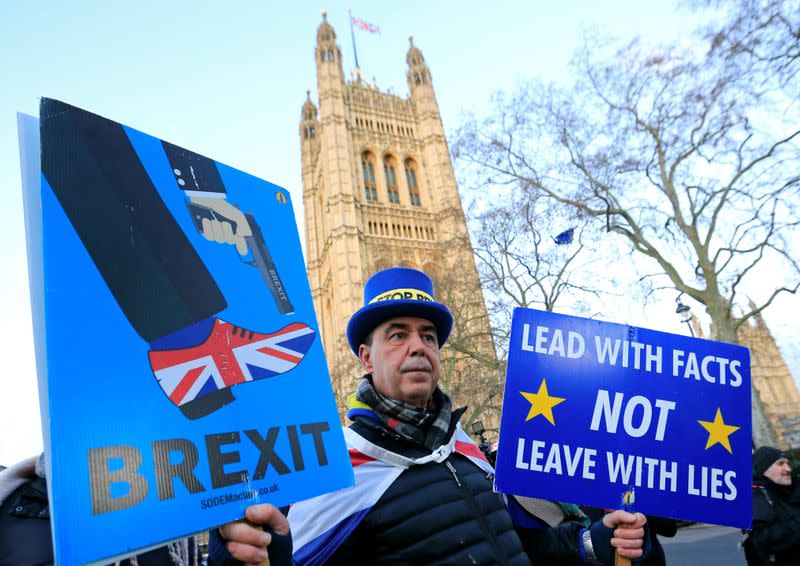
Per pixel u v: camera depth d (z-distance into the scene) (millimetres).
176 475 1052
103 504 932
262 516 1124
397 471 1941
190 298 1252
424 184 53469
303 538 1861
